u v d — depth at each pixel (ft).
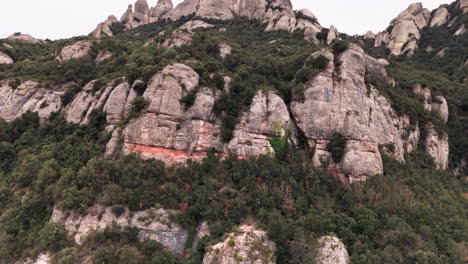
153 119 122.93
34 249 97.14
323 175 123.13
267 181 115.14
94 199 104.17
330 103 137.28
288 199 108.78
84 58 191.83
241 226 99.45
